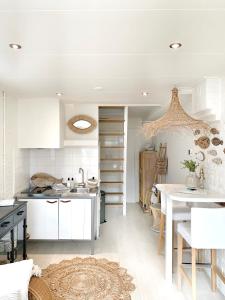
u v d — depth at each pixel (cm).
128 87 309
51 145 385
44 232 358
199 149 335
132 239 402
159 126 272
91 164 447
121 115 555
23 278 149
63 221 359
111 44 180
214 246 227
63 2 128
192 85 299
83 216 358
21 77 266
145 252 353
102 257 336
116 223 484
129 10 136
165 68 235
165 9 135
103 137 568
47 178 435
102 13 139
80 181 443
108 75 258
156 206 443
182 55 202
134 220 505
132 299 243
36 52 195
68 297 245
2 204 284
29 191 393
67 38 170
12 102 363
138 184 673
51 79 274
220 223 225
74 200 358
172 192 278
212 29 158
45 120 385
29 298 151
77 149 446
